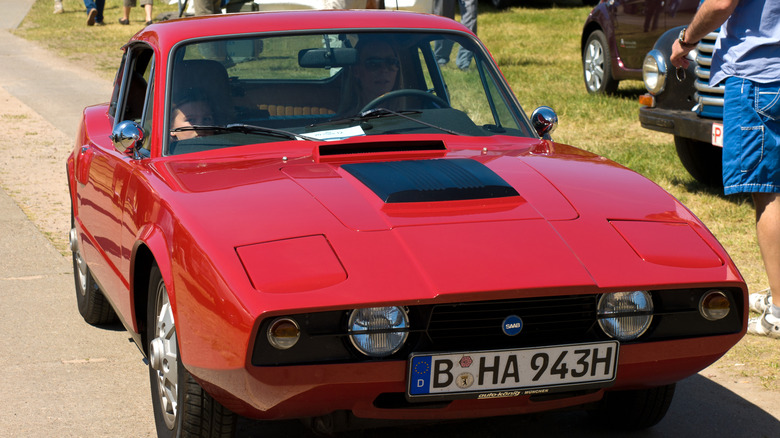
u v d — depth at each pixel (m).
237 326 2.95
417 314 3.05
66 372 4.82
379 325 3.01
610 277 3.17
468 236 3.28
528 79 14.70
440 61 4.73
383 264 3.10
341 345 3.01
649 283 3.17
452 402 3.20
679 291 3.26
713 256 3.39
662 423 4.21
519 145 4.45
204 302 3.12
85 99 14.48
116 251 4.32
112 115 5.48
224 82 4.37
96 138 5.16
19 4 29.72
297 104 4.43
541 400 3.32
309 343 2.97
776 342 5.19
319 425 3.36
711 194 8.33
